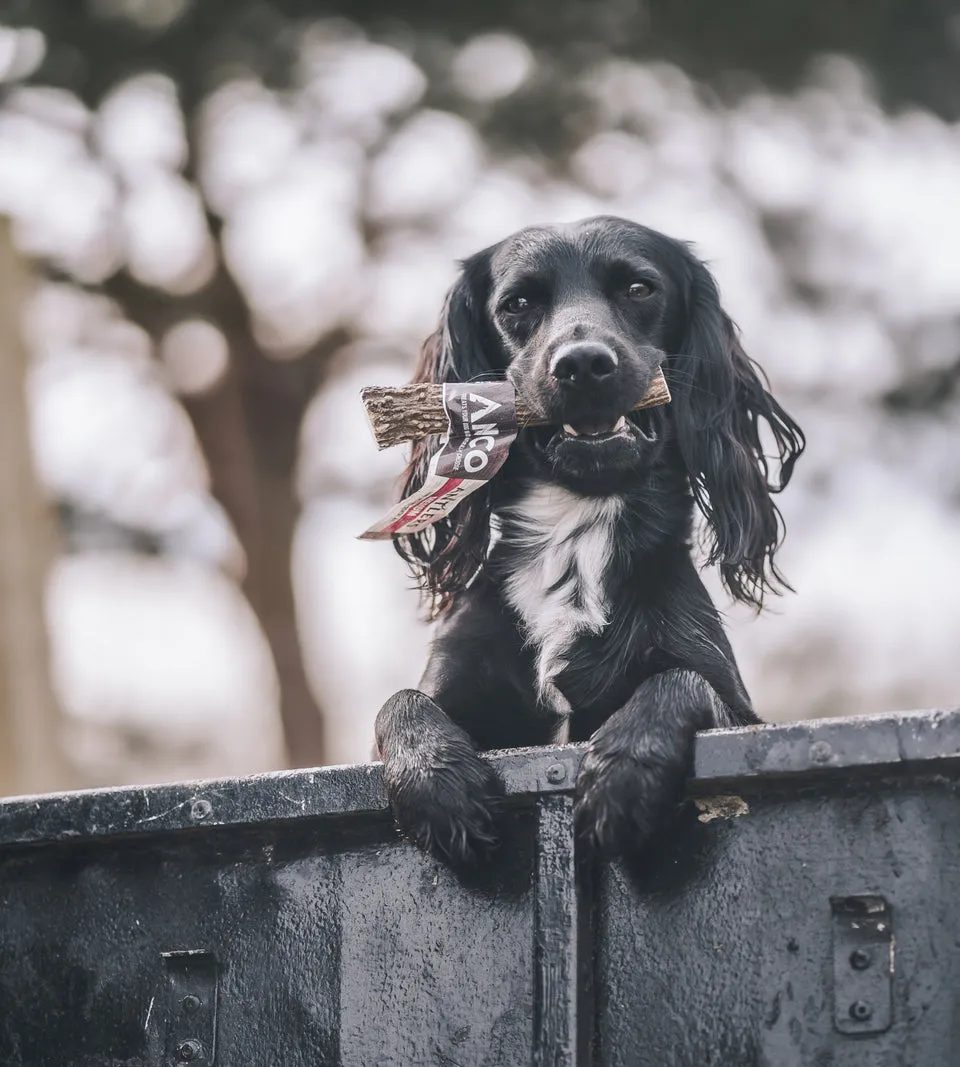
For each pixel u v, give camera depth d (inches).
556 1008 180.4
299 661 757.9
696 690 205.9
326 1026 190.4
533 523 265.7
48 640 567.5
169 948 197.6
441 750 198.7
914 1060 167.8
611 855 184.9
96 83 656.4
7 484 565.0
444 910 190.2
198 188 714.2
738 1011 175.5
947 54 680.4
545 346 250.2
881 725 174.1
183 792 197.3
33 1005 200.5
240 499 756.6
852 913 173.8
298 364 759.7
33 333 732.7
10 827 200.8
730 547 267.6
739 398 280.8
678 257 281.1
